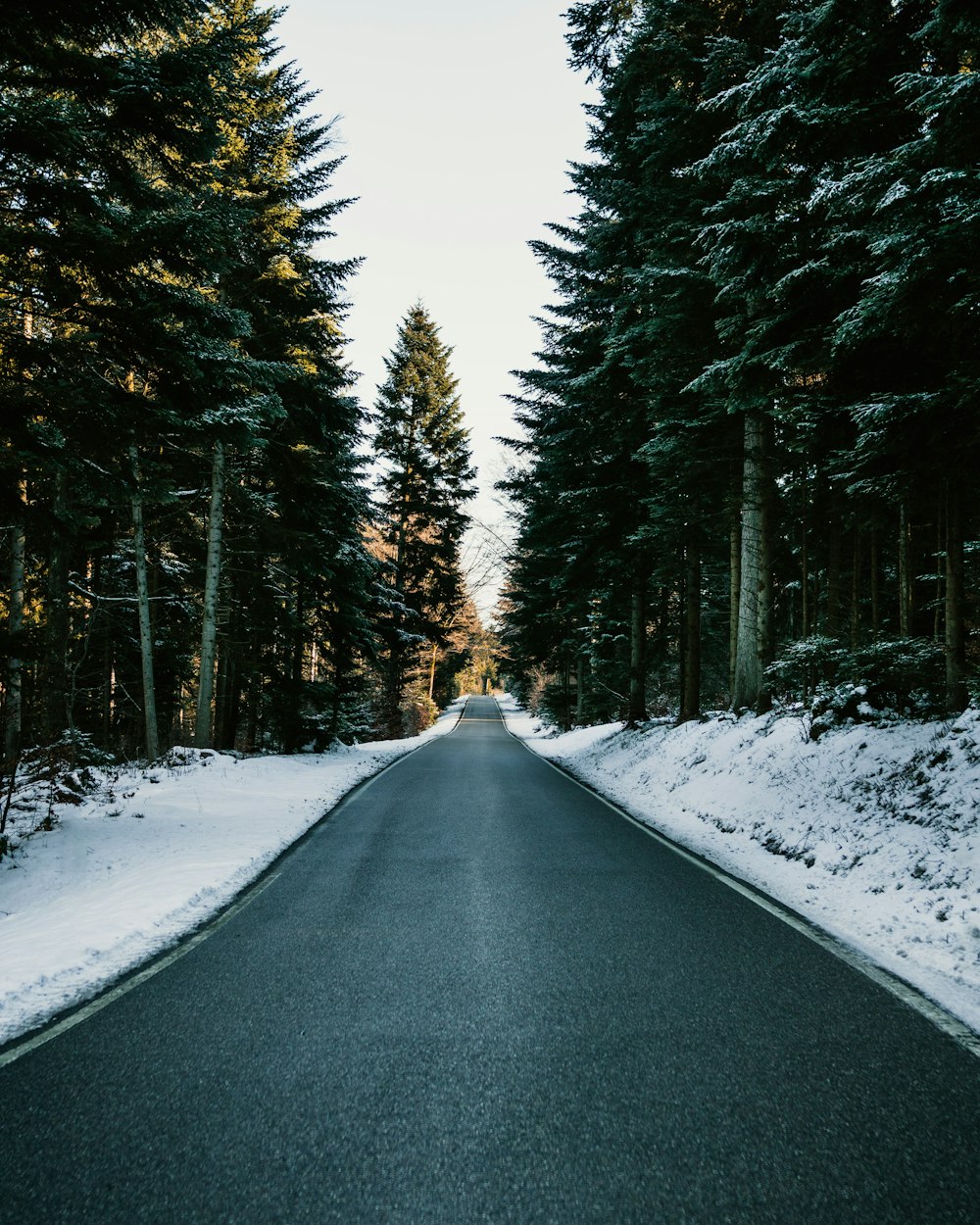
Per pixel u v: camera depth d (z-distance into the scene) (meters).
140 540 16.80
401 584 37.44
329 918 5.69
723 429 15.18
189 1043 3.51
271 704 22.61
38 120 6.07
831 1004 3.99
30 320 9.83
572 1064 3.28
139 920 5.55
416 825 10.22
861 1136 2.72
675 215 13.84
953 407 7.05
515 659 37.78
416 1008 3.93
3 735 15.13
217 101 7.28
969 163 5.89
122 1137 2.70
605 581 23.11
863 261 7.89
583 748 26.11
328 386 19.66
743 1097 3.00
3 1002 4.00
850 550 18.23
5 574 15.78
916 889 6.03
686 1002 4.02
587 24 13.59
